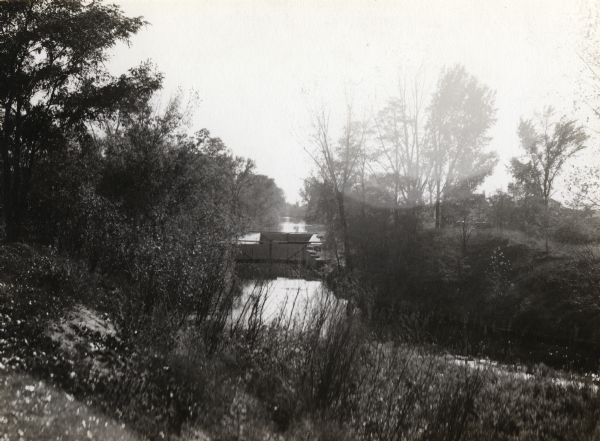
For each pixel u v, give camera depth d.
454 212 43.25
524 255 31.58
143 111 25.80
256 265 27.73
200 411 7.68
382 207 42.28
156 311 12.49
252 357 11.34
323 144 42.47
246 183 72.56
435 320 25.03
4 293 9.38
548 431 10.09
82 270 14.05
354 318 13.25
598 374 16.05
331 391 9.73
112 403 6.71
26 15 20.38
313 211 46.16
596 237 31.50
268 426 7.96
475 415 10.42
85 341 8.78
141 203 22.77
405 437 8.57
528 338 22.47
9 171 20.27
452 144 43.44
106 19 21.67
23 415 5.10
